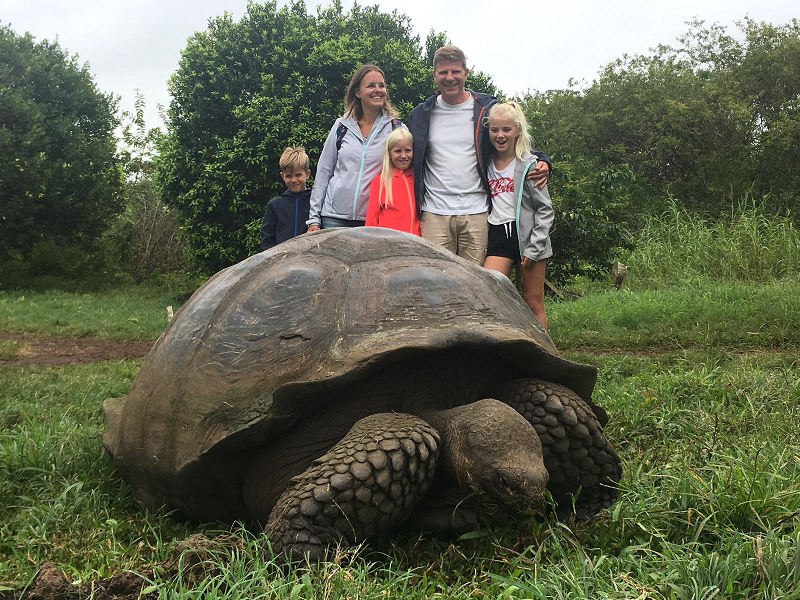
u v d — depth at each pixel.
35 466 2.94
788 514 2.03
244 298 2.46
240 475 2.27
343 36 10.99
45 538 2.22
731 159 14.84
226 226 11.37
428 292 2.32
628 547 1.94
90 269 16.23
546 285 9.76
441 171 4.20
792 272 9.28
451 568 2.00
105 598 1.66
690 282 8.89
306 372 2.15
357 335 2.18
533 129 9.54
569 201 9.12
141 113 17.14
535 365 2.33
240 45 11.14
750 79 15.71
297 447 2.15
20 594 1.66
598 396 3.98
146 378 2.68
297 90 10.72
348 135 4.41
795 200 13.41
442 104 4.30
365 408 2.16
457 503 2.13
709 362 4.59
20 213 14.97
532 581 1.78
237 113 10.57
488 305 2.40
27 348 7.68
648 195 15.23
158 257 16.47
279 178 10.77
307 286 2.38
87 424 3.66
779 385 3.83
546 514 2.35
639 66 17.81
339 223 4.38
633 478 2.49
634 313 7.03
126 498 2.78
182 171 11.42
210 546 1.88
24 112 14.89
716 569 1.72
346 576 1.75
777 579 1.65
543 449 2.29
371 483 1.94
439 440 2.09
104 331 8.87
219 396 2.23
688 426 3.25
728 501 2.12
